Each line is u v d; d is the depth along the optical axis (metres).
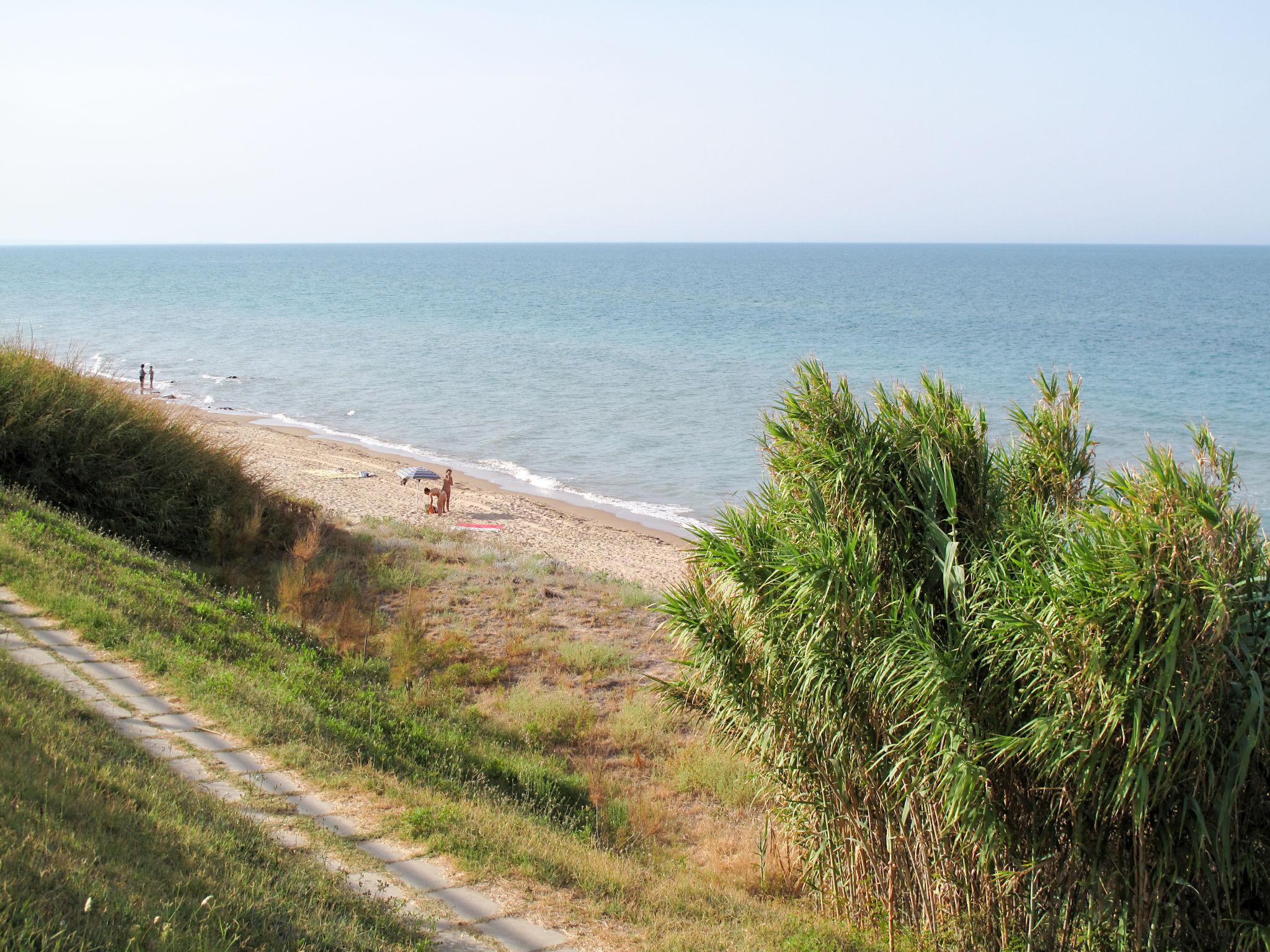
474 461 36.59
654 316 100.00
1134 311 108.88
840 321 95.19
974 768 6.76
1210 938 6.64
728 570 8.13
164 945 4.88
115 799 6.79
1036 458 8.63
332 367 60.94
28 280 156.62
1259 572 6.74
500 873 7.58
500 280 174.38
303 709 10.23
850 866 8.23
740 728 8.69
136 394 20.08
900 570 7.82
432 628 15.77
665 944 6.87
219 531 17.08
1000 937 7.40
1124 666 6.07
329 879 6.75
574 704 13.02
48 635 10.72
